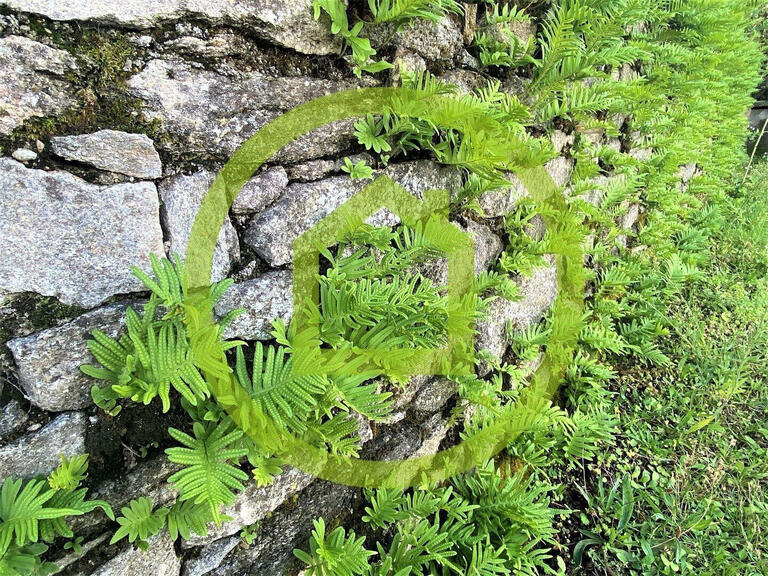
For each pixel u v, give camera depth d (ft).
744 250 12.91
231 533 3.86
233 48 3.26
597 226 9.27
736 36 11.83
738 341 9.57
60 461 2.96
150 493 3.32
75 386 2.95
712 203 14.62
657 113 9.98
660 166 10.73
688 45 10.05
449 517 5.08
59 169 2.77
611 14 5.78
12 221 2.65
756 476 7.09
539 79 5.76
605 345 8.03
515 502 5.17
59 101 2.73
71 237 2.82
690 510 6.64
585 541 6.10
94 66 2.82
